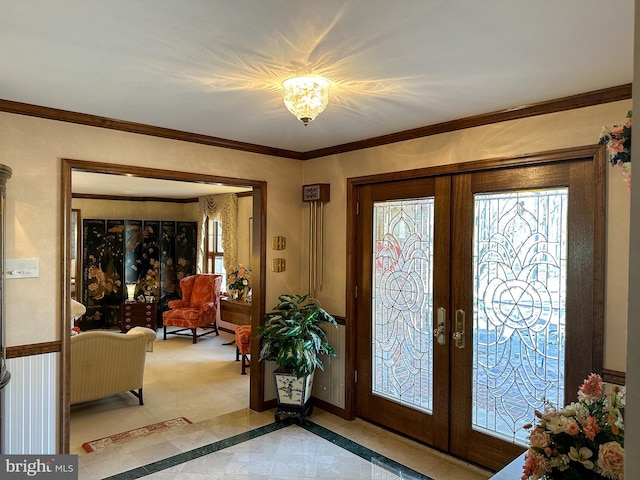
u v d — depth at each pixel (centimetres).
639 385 65
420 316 340
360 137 357
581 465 125
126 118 304
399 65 209
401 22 167
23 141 276
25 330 277
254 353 405
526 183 278
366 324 379
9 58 202
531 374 277
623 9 156
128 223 767
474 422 306
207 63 207
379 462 311
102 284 757
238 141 372
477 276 304
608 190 240
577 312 256
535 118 270
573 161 258
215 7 156
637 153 66
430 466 306
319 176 411
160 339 702
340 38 181
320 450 328
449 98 257
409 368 348
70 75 223
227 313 698
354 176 379
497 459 293
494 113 284
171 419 386
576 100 250
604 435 126
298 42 185
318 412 402
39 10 158
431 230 332
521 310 282
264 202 399
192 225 809
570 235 259
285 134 349
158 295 785
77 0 151
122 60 204
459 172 310
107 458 313
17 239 274
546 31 174
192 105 273
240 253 716
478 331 304
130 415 395
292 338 364
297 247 425
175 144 343
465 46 188
